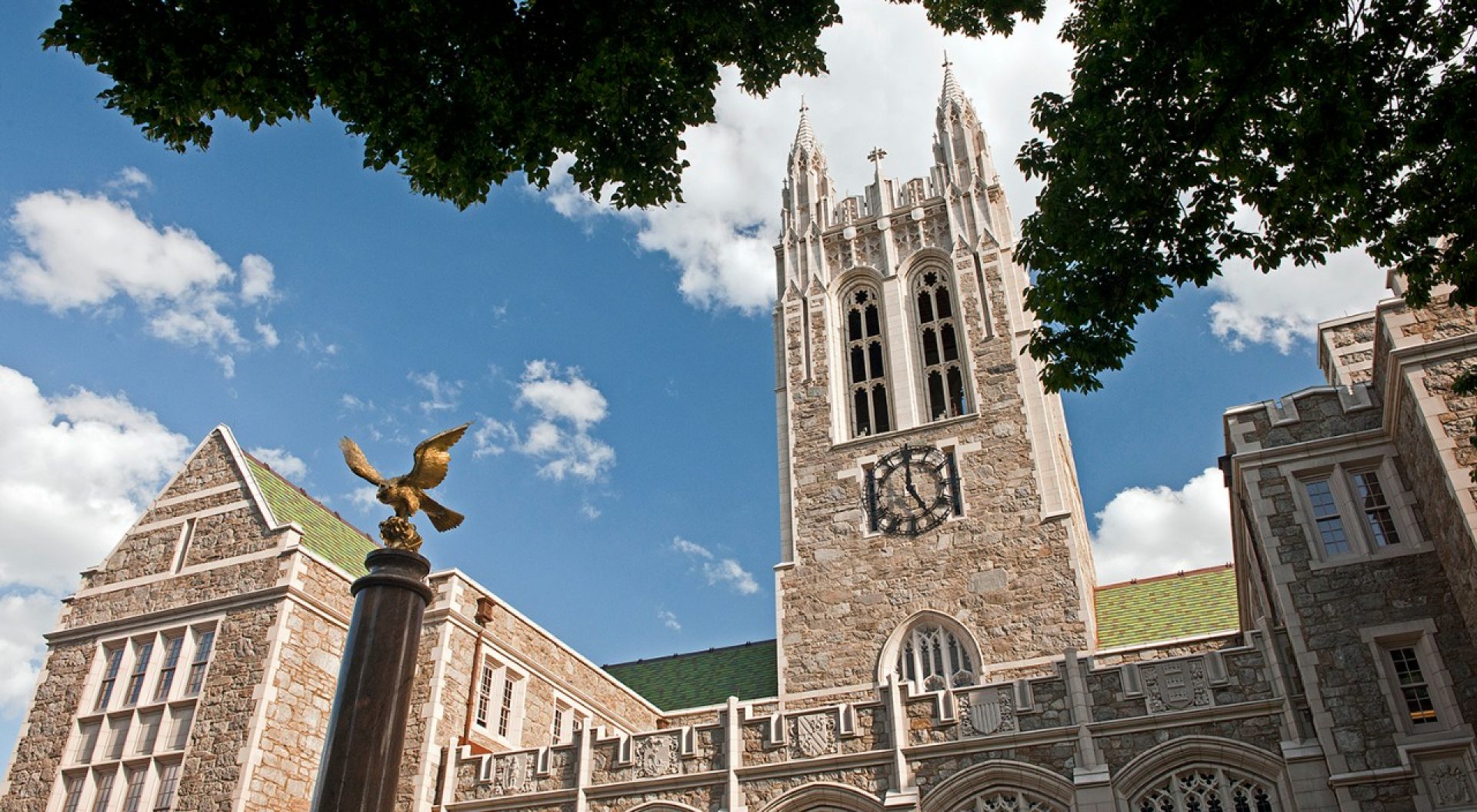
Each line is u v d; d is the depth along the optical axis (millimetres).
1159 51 13539
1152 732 21406
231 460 31266
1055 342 15969
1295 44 12805
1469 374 15336
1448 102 13133
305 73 11805
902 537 35250
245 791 24391
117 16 10883
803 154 48781
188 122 11875
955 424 37125
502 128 12453
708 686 41094
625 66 12414
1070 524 33062
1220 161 14391
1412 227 14523
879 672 32688
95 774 26625
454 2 11539
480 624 29656
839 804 23062
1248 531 24281
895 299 42156
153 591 29422
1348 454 21828
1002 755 22312
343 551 32688
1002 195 42969
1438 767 18500
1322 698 19859
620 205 13523
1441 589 19969
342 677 12656
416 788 25859
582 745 25719
